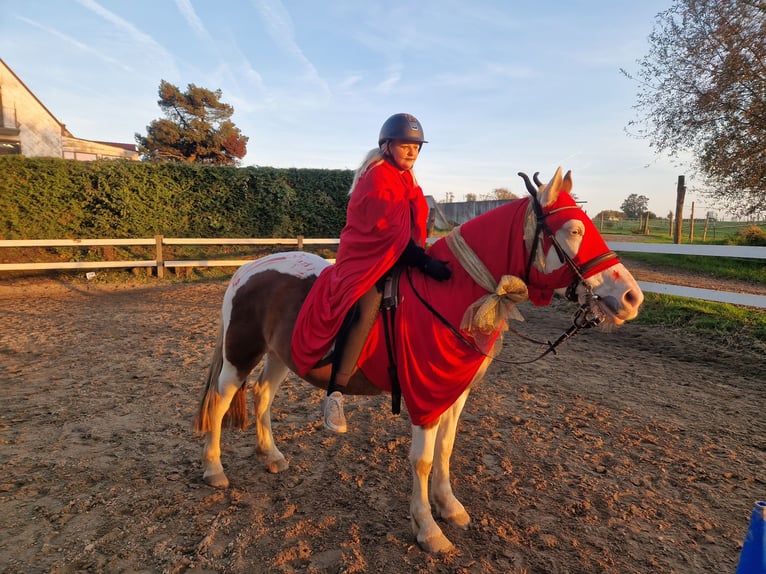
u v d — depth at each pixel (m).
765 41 10.12
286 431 4.17
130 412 4.51
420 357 2.46
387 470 3.49
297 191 15.12
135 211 13.59
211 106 32.66
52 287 11.62
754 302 6.18
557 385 5.26
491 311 2.34
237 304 3.22
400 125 2.59
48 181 12.88
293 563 2.50
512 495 3.15
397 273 2.60
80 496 3.10
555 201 2.37
